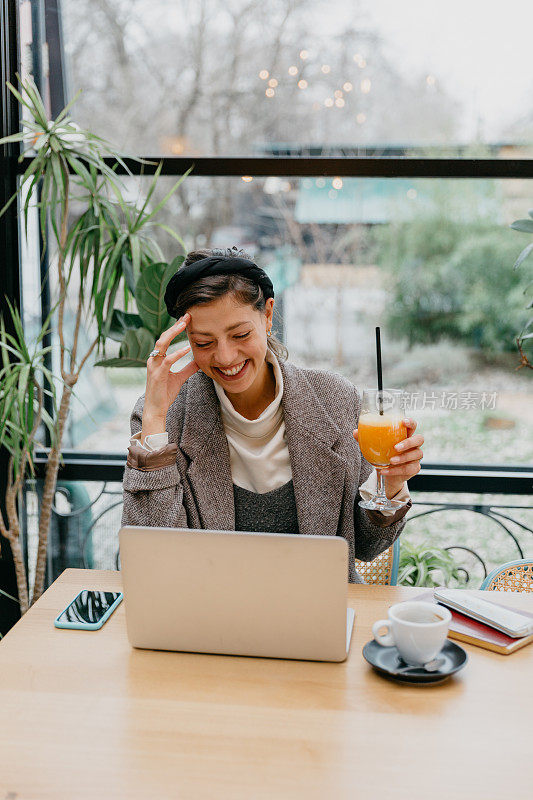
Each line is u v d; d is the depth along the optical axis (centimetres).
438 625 110
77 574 152
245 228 249
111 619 133
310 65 242
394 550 174
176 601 118
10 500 225
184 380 154
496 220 240
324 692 110
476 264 243
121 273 222
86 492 258
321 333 252
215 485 158
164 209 248
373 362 252
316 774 92
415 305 248
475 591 143
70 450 260
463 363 248
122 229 229
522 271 241
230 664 118
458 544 247
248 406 165
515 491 239
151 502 143
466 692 110
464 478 240
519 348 238
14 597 251
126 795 89
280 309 252
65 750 97
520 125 236
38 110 213
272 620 117
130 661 118
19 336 217
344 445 162
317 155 246
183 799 88
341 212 245
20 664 117
